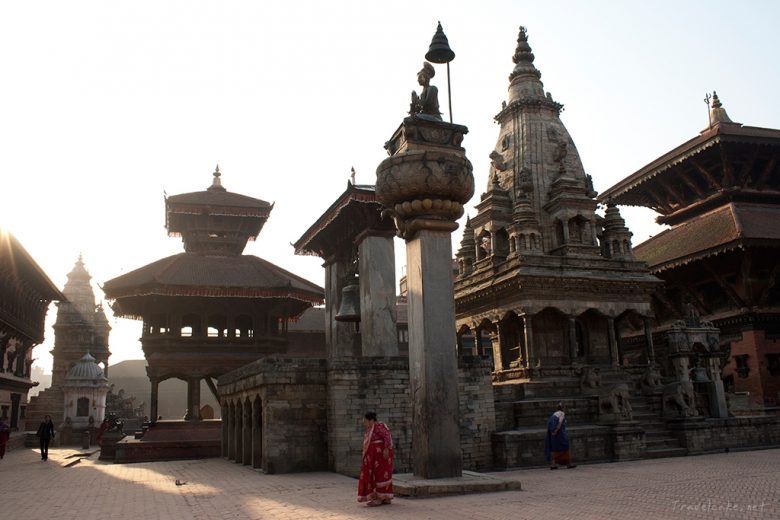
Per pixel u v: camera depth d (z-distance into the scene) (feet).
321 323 219.41
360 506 46.26
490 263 140.56
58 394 247.09
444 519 40.11
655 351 151.74
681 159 164.66
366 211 84.89
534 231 132.46
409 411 75.51
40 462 112.47
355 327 97.19
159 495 59.00
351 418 73.31
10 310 152.87
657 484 60.13
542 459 83.76
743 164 163.02
